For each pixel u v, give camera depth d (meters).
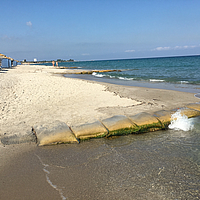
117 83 15.12
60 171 3.30
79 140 4.57
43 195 2.71
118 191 2.80
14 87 10.73
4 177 3.12
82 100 7.98
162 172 3.29
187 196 2.71
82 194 2.74
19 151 3.97
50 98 8.24
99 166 3.47
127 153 3.99
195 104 7.30
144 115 5.71
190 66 36.06
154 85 13.86
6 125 5.12
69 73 24.94
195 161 3.66
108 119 5.41
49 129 4.69
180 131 5.27
